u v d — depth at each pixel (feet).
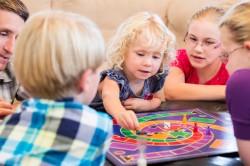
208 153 2.66
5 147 2.14
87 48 2.15
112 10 8.02
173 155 2.62
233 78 2.68
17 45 2.21
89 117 2.22
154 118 3.54
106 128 2.29
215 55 4.99
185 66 5.40
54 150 2.09
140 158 2.42
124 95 4.49
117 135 3.05
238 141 2.61
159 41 4.19
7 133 2.20
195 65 5.08
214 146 2.79
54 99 2.22
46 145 2.10
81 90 2.24
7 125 2.25
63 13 2.32
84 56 2.13
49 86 2.14
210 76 5.34
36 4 7.41
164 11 8.37
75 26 2.18
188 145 2.81
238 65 2.71
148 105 4.24
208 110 3.86
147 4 8.26
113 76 4.37
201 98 4.55
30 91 2.25
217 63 5.22
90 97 2.38
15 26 3.72
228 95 2.70
